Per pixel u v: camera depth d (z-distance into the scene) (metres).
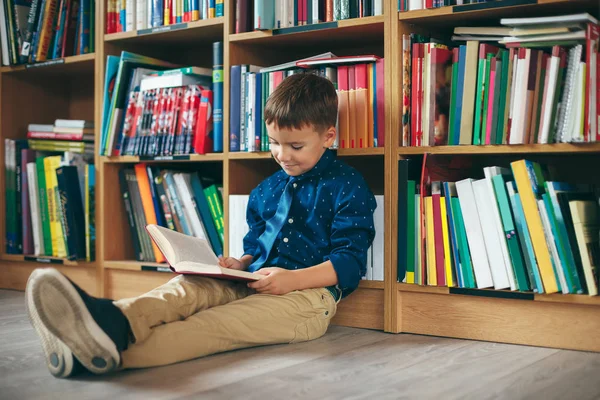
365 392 1.18
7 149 2.61
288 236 1.77
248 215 1.92
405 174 1.74
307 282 1.62
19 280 2.58
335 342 1.62
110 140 2.29
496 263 1.61
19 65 2.59
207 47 2.51
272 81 1.94
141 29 2.27
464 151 1.68
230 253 2.02
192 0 2.15
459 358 1.45
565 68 1.55
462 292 1.65
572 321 1.54
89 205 2.36
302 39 2.04
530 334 1.59
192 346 1.40
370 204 1.77
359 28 1.88
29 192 2.54
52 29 2.52
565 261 1.52
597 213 1.61
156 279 2.20
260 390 1.18
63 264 2.44
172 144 2.15
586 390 1.19
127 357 1.29
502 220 1.59
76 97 2.85
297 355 1.47
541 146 1.57
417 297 1.74
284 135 1.69
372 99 1.82
